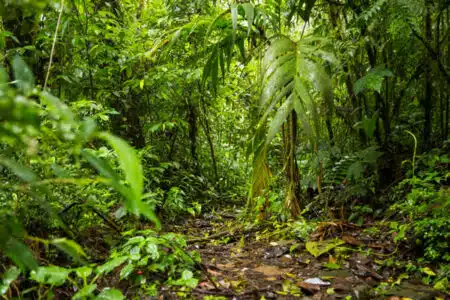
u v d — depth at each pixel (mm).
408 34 3457
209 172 6180
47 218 2012
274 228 3775
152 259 2463
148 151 4520
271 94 2941
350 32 3820
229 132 6469
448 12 3672
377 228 3322
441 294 2264
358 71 3980
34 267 557
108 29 3941
